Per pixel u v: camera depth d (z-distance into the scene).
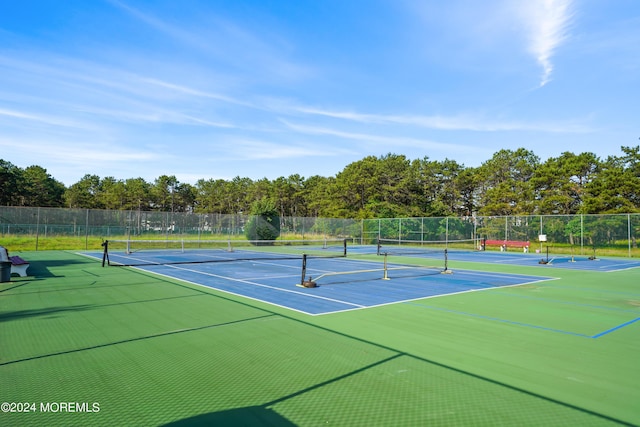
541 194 41.38
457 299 9.75
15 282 11.88
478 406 3.85
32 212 26.31
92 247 27.98
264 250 28.73
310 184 74.50
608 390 4.27
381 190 52.06
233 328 6.64
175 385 4.25
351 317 7.57
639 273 16.55
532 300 9.74
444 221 36.00
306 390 4.17
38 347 5.51
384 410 3.73
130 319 7.23
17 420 3.45
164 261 19.06
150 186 76.06
